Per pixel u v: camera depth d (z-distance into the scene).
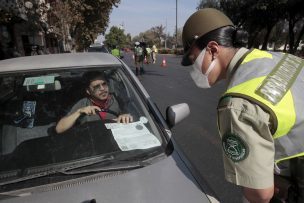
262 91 1.26
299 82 1.35
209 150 4.46
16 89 2.36
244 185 1.28
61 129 2.14
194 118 6.10
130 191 1.68
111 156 1.94
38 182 1.75
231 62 1.43
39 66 2.51
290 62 1.44
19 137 2.10
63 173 1.80
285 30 39.31
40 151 1.99
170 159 1.93
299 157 1.39
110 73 2.55
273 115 1.22
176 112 2.29
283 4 25.12
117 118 2.29
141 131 2.17
